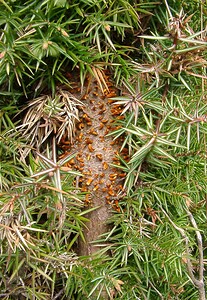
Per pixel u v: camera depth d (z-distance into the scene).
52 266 0.44
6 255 0.41
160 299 0.49
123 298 0.47
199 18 0.53
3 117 0.48
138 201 0.48
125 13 0.46
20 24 0.43
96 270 0.44
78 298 0.46
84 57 0.46
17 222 0.40
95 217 0.47
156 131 0.43
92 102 0.48
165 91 0.49
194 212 0.51
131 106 0.46
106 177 0.47
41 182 0.38
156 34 0.47
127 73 0.48
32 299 0.44
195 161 0.49
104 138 0.48
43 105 0.47
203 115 0.46
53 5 0.42
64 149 0.48
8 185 0.46
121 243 0.46
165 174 0.49
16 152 0.47
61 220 0.41
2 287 0.45
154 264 0.46
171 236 0.47
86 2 0.43
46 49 0.43
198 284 0.46
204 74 0.51
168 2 0.50
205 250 0.55
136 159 0.45
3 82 0.46
